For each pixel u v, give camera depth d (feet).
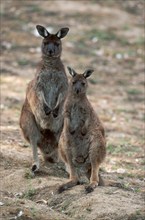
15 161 77.20
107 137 96.32
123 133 99.81
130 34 163.02
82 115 68.18
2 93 115.34
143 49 154.51
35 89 76.84
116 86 130.31
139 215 59.31
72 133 68.33
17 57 141.49
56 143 77.51
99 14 175.01
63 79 77.71
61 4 181.57
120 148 89.81
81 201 63.21
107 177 75.56
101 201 62.49
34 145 76.33
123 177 76.89
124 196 64.85
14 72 131.44
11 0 185.47
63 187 66.64
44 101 76.74
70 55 145.18
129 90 127.54
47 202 65.26
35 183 69.82
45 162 78.38
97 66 140.46
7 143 84.64
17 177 71.46
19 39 152.87
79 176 70.69
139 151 89.76
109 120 106.63
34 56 143.13
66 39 155.74
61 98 77.15
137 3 189.06
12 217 57.57
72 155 68.80
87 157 68.74
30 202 62.95
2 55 142.20
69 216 61.31
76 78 69.62
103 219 59.31
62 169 76.33
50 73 77.25
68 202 63.98
